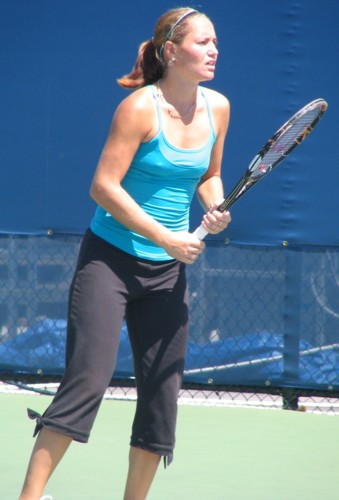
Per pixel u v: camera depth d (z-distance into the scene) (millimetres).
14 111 20047
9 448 15633
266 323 19641
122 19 19703
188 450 15953
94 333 10422
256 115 19516
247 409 19531
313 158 19406
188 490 13453
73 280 10789
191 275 19781
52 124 19984
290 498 13133
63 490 13352
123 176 10391
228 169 19625
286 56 19391
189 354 19844
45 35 19891
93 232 10773
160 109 10391
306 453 15914
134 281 10648
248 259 19625
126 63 19781
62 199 20031
